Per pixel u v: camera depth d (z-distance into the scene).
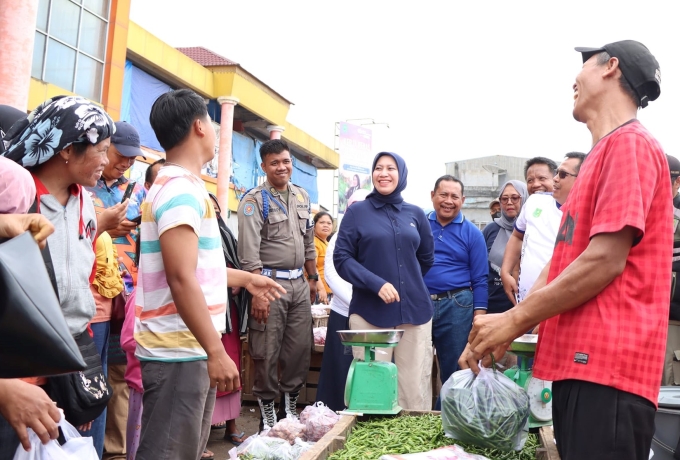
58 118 2.20
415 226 4.33
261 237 4.98
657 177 1.98
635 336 1.91
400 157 4.36
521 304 2.10
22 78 5.61
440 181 5.17
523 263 4.15
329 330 4.99
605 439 1.89
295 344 5.05
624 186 1.92
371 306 4.10
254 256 4.84
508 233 5.61
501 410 2.62
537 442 2.93
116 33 11.73
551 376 2.06
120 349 3.95
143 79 14.91
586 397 1.94
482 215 24.12
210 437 5.07
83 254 2.37
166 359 2.22
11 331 1.39
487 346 2.13
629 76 2.11
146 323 2.28
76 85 11.09
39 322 1.41
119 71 11.91
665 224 1.98
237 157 19.98
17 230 1.58
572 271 1.97
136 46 13.97
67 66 10.87
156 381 2.23
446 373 5.01
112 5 11.70
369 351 3.37
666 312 1.96
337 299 4.97
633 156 1.94
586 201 2.09
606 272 1.92
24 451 1.83
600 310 1.96
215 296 2.33
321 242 8.56
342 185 28.38
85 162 2.28
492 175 24.11
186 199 2.19
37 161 2.21
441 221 5.21
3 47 5.50
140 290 2.32
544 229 4.11
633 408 1.89
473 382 2.72
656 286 1.96
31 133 2.20
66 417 2.27
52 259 2.20
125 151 4.11
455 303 4.99
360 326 4.12
